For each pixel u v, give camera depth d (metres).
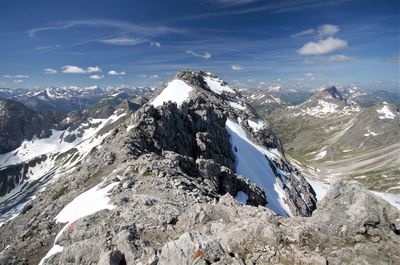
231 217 26.62
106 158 63.19
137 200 37.16
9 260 35.59
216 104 152.62
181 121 95.12
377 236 19.78
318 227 21.22
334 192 23.19
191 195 41.16
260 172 118.75
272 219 23.16
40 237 39.78
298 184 135.38
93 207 40.53
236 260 19.64
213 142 100.81
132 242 25.14
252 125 162.38
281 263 19.34
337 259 18.89
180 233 26.25
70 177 64.38
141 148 70.12
